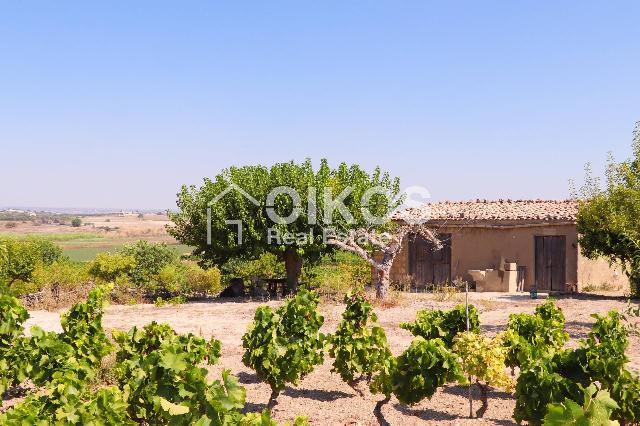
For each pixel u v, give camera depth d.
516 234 23.92
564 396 6.16
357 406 8.69
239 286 26.06
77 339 9.39
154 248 28.98
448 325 9.72
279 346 8.45
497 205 27.34
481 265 24.61
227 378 5.51
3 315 8.92
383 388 7.54
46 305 20.83
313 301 9.03
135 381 6.21
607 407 4.78
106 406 5.68
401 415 8.23
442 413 8.34
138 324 16.27
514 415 6.53
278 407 8.69
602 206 19.80
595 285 23.75
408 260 26.08
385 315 17.06
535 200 27.86
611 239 19.77
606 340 7.39
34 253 28.56
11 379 8.84
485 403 8.03
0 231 146.75
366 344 9.04
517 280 23.59
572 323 15.06
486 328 14.66
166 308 20.56
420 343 7.43
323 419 8.11
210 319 17.36
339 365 9.10
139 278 27.08
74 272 27.84
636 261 15.55
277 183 23.05
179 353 5.86
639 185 19.14
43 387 9.09
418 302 19.92
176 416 5.50
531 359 6.87
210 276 27.11
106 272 26.59
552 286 23.19
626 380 6.43
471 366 7.60
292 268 24.39
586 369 6.57
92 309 9.62
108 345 9.62
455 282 23.92
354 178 23.89
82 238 117.25
